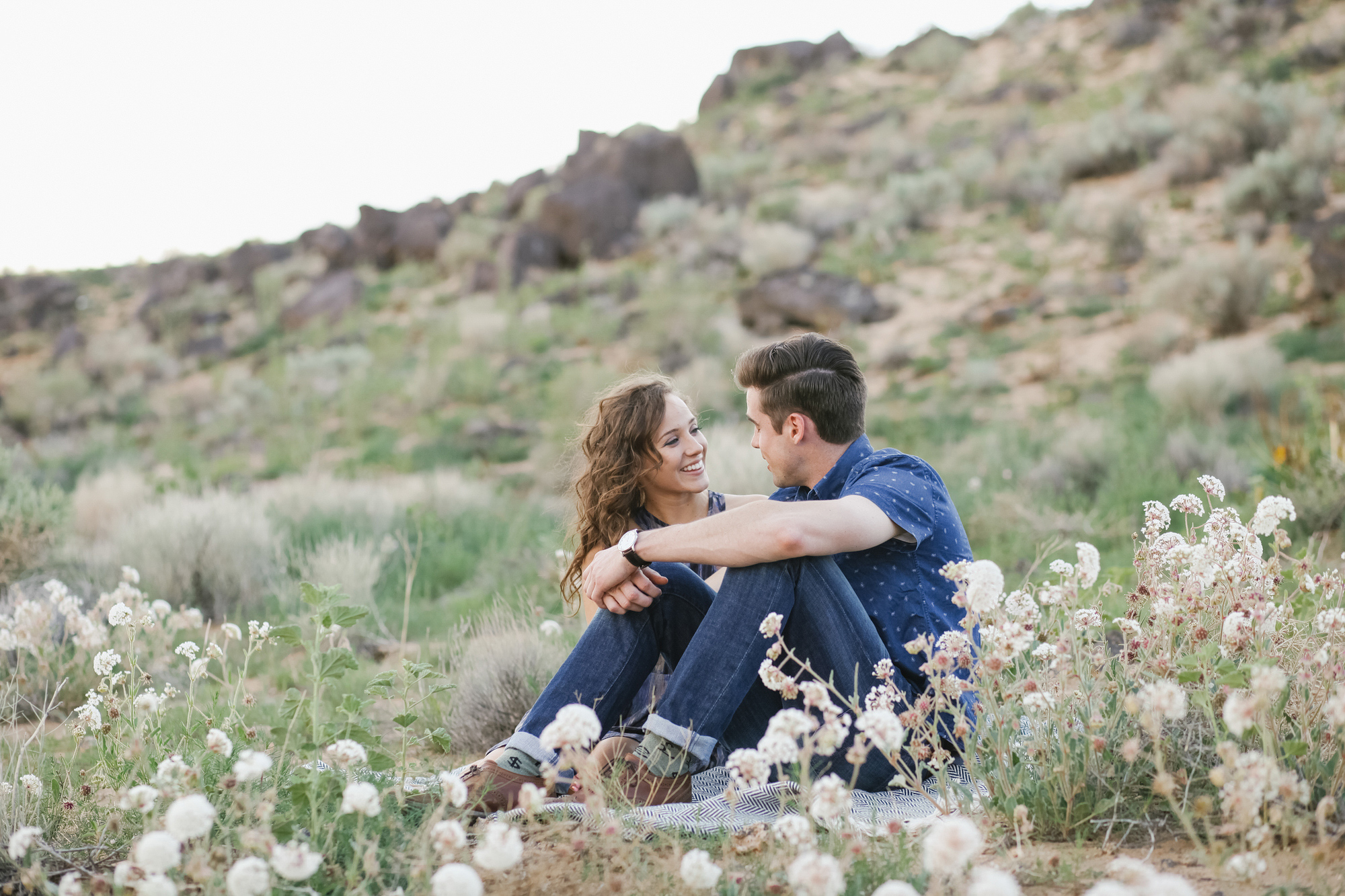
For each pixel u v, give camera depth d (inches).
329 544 279.6
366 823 77.9
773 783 89.6
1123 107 1002.1
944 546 99.4
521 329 834.2
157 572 243.9
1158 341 556.7
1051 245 798.5
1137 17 1293.1
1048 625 90.4
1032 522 267.3
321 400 804.6
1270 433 309.3
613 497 116.8
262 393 820.6
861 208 977.5
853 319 727.7
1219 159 813.9
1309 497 230.2
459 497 397.1
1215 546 88.9
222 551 251.3
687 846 79.2
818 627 91.7
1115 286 677.9
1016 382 577.0
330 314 1047.6
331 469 592.7
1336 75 892.0
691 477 117.3
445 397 730.2
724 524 91.5
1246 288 552.7
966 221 904.9
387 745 136.2
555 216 1035.9
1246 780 62.2
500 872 77.0
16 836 71.1
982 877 52.9
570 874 75.7
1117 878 64.1
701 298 787.4
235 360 1018.1
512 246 1002.7
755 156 1242.6
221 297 1206.9
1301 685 81.4
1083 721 83.9
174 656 177.8
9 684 148.6
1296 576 90.4
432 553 301.6
